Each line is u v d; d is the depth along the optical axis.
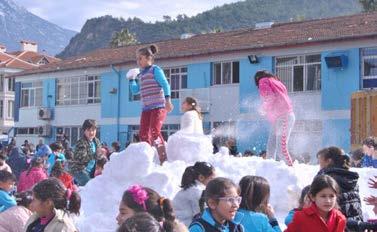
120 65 34.47
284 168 8.53
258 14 146.12
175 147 9.28
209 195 4.85
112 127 34.91
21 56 66.62
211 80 30.16
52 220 5.36
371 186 7.68
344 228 5.77
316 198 5.56
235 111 28.97
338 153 6.79
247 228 5.23
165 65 32.12
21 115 41.91
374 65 24.86
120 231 3.16
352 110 22.78
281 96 9.62
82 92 37.44
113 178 8.59
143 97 9.77
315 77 26.56
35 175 10.30
